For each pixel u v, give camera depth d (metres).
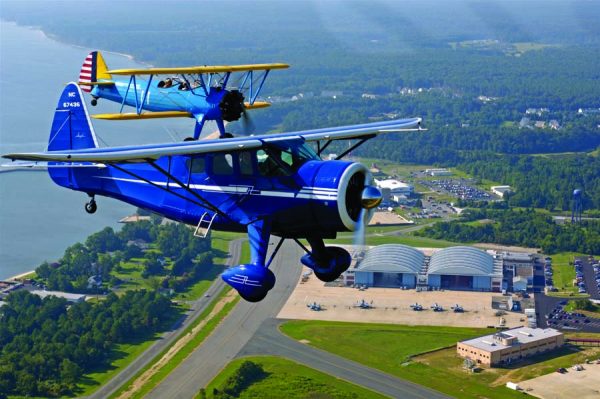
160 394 110.56
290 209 38.31
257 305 143.62
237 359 121.25
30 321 135.12
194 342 128.75
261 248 38.53
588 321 141.38
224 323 136.38
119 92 74.19
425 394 109.00
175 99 67.44
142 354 125.19
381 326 133.62
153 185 41.38
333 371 116.19
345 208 37.56
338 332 130.88
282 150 38.75
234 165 39.34
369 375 115.00
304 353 122.88
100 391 112.62
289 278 156.25
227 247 188.88
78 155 36.06
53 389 111.56
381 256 156.62
